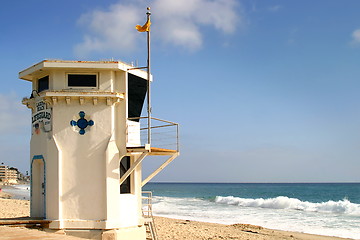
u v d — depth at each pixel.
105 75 15.06
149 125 15.09
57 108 14.81
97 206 14.48
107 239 14.17
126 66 15.31
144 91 16.53
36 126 15.58
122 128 15.06
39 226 14.37
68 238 10.60
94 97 14.73
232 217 44.97
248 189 167.62
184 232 27.30
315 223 38.97
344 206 53.56
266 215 47.44
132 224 15.33
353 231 33.16
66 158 14.64
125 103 15.16
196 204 68.25
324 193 122.19
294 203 59.56
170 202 74.56
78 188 14.54
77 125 14.79
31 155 15.72
